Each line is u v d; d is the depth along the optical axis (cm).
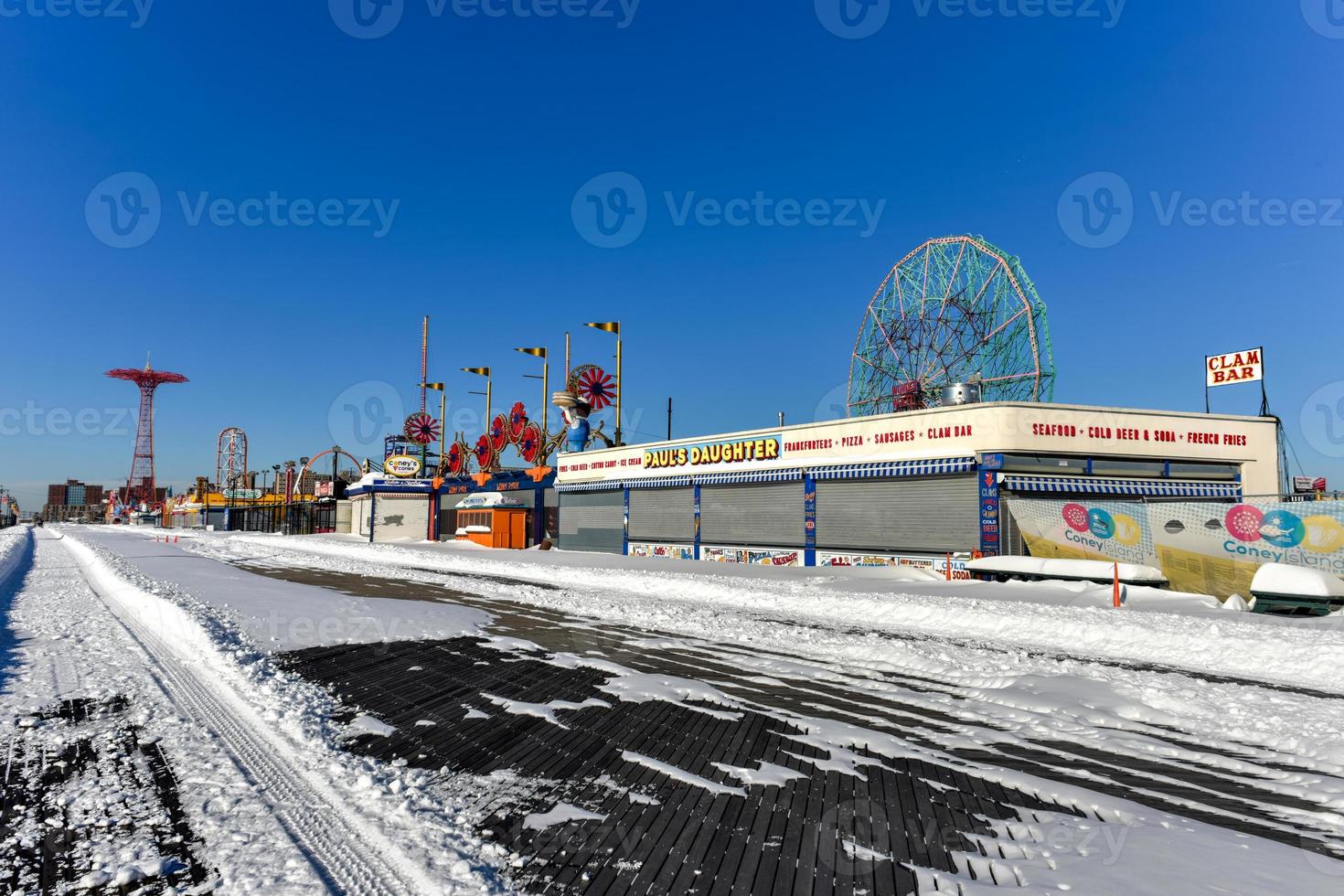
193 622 1121
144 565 2623
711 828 454
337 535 6488
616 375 4016
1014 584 1656
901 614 1376
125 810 470
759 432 2652
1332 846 434
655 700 774
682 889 378
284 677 851
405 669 917
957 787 529
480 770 561
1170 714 721
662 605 1562
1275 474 2202
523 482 4094
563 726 680
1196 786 538
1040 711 734
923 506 2167
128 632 1173
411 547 4144
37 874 387
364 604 1477
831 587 1766
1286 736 650
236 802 485
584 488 3503
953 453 2078
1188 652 1017
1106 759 598
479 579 2245
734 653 1041
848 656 1023
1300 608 1252
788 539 2538
